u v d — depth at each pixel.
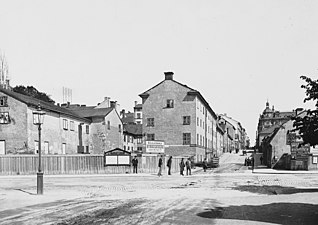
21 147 46.19
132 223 12.09
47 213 14.34
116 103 73.44
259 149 88.00
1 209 15.53
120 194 21.72
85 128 62.44
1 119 47.09
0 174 41.41
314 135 13.44
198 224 11.86
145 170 45.50
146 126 66.25
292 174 43.34
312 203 17.20
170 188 25.67
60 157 42.91
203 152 72.06
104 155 43.66
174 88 65.62
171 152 64.50
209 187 26.28
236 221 12.38
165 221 12.44
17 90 85.19
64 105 82.88
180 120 64.75
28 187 26.95
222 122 126.88
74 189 25.14
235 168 58.59
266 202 17.61
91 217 13.35
